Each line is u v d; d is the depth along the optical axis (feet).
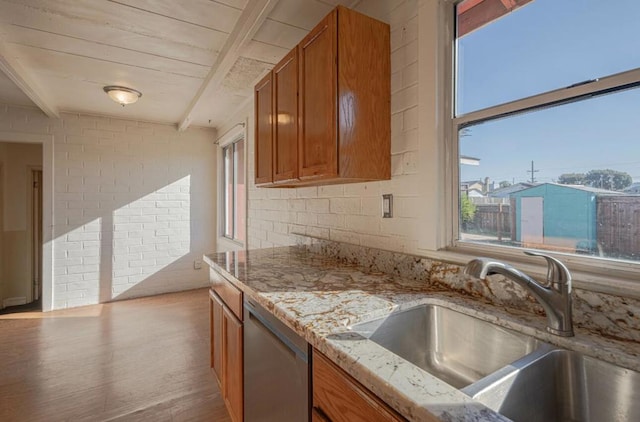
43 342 8.75
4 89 9.41
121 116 12.54
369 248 5.41
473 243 4.11
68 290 11.79
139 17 6.01
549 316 2.72
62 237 11.74
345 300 3.65
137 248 13.03
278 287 4.21
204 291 13.83
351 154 4.65
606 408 2.37
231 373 5.20
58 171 11.68
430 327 3.65
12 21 6.07
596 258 3.04
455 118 4.33
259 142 6.89
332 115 4.53
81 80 8.96
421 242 4.60
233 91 9.82
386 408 2.14
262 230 10.06
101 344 8.61
